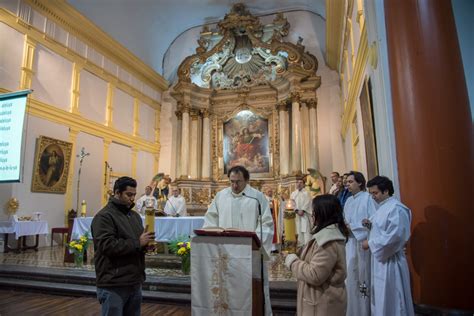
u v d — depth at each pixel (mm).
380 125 3752
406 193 2828
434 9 2859
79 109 9219
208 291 2021
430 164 2660
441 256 2535
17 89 7500
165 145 13070
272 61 12398
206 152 12367
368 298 2916
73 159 8859
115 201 2211
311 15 12461
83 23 9164
